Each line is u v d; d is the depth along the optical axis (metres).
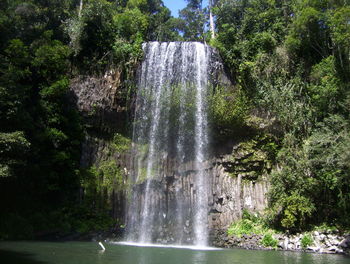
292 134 23.02
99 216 22.66
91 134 24.84
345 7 23.03
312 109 23.23
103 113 24.92
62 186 22.80
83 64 25.70
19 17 24.39
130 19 28.53
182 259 13.97
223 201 23.36
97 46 26.20
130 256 14.38
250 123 24.17
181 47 26.78
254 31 27.78
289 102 23.84
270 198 21.27
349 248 17.53
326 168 20.03
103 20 26.42
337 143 20.11
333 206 20.36
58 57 23.97
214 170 24.34
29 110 22.27
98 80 25.33
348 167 19.09
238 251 17.98
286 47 25.19
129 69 25.64
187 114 25.38
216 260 13.89
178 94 25.70
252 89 24.98
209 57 25.97
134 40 26.97
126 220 23.28
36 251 14.74
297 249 18.66
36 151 21.08
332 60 22.94
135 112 25.52
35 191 21.39
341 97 22.06
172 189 24.05
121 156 24.72
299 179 20.53
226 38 27.00
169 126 25.38
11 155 17.62
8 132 19.05
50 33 24.92
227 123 24.53
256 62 25.36
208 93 25.14
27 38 25.14
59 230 20.75
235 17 32.47
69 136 23.83
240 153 24.03
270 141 23.89
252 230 21.05
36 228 20.12
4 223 19.41
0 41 23.11
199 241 22.47
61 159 22.41
